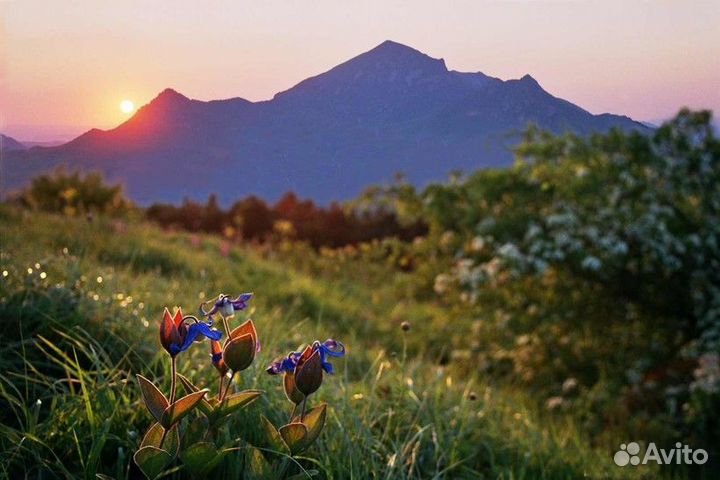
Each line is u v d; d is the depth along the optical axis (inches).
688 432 69.9
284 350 44.4
